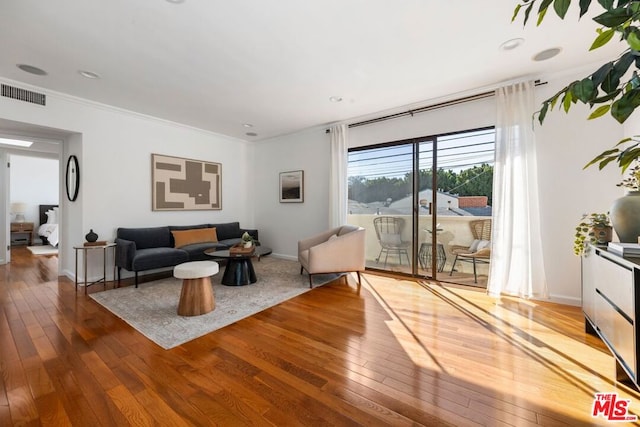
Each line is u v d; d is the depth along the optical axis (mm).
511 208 3031
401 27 2195
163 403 1475
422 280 3861
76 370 1752
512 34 2285
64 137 3895
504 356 1923
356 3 1937
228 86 3236
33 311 2705
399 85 3217
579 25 2170
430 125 3785
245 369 1778
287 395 1541
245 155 5859
